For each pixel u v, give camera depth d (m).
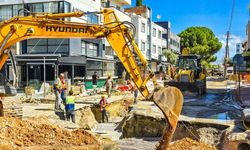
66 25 10.78
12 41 10.37
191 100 26.97
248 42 39.78
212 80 62.81
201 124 15.80
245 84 40.88
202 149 11.32
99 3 45.75
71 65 34.12
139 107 22.00
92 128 21.47
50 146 9.25
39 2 37.53
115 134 19.38
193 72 30.86
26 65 31.61
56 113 19.69
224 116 18.06
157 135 17.17
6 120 10.18
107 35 10.88
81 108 21.75
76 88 31.09
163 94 9.79
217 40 95.94
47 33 10.66
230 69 89.81
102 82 39.91
